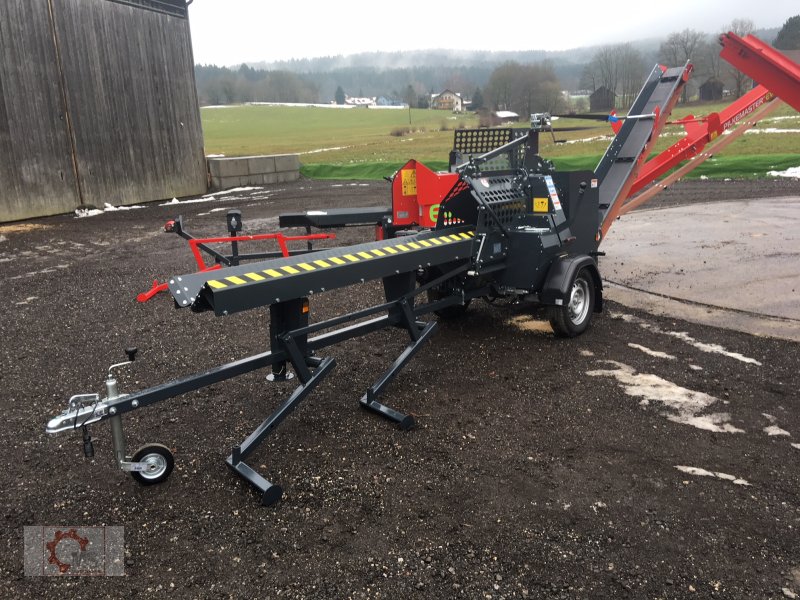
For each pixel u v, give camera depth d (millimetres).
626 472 3506
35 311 6887
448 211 4984
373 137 45594
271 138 53469
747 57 4992
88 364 5301
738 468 3525
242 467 3477
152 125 16781
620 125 7195
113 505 3312
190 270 8789
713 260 8344
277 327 3740
